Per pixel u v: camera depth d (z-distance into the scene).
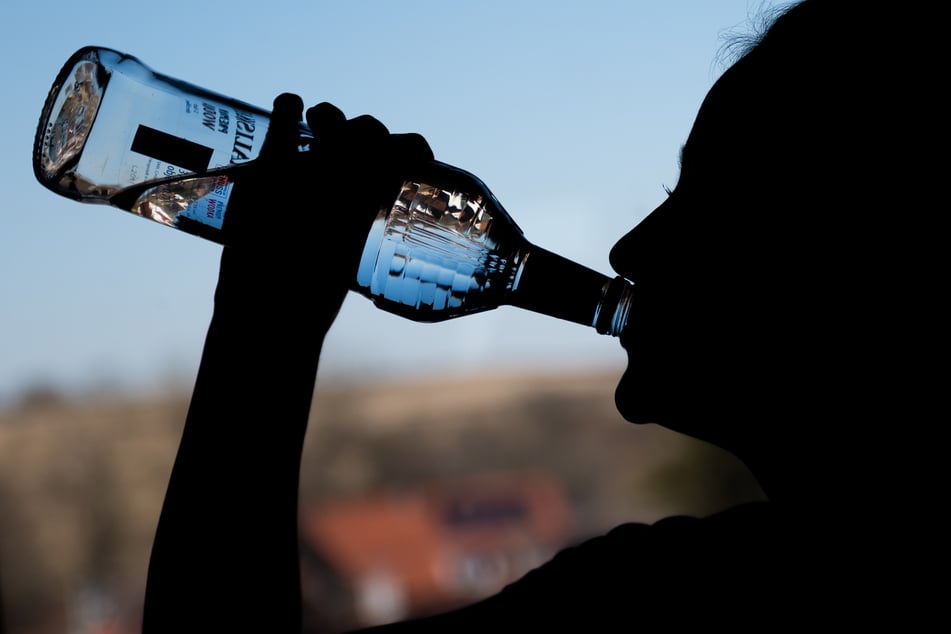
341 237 0.95
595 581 0.87
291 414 0.92
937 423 0.70
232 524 0.89
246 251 0.94
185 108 1.02
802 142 0.75
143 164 1.01
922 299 0.70
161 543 0.90
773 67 0.79
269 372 0.92
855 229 0.73
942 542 0.69
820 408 0.75
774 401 0.78
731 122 0.80
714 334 0.80
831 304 0.74
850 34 0.75
